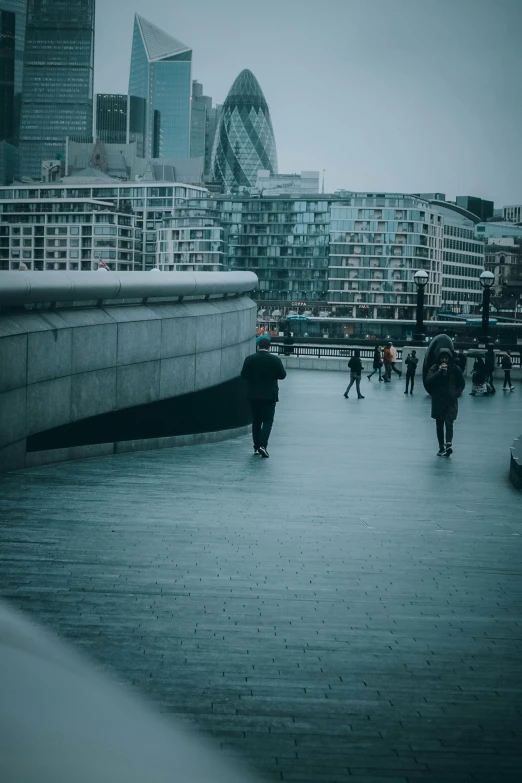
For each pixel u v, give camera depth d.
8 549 7.11
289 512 9.12
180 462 12.74
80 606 5.64
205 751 3.38
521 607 5.93
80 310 12.46
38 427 11.37
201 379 15.77
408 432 18.81
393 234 199.25
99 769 2.61
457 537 8.09
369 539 7.91
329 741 3.80
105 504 9.16
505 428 20.28
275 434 17.88
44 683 2.97
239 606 5.78
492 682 4.56
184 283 14.89
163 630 5.23
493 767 3.61
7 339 10.41
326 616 5.62
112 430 13.13
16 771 2.43
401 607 5.86
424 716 4.11
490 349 39.72
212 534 7.91
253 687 4.39
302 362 44.72
